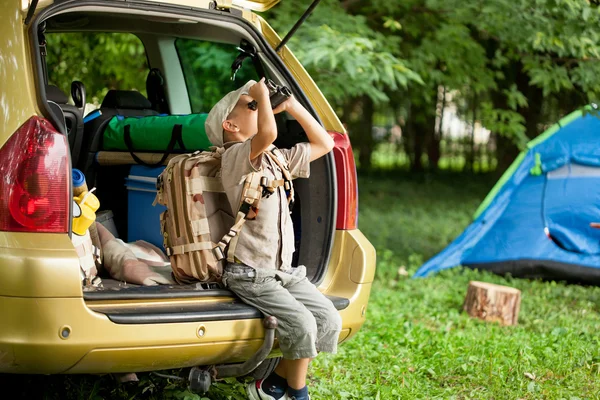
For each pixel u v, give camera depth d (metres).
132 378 3.10
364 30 8.10
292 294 3.25
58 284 2.68
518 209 8.23
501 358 4.90
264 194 3.18
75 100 4.05
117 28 4.67
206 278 3.22
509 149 14.36
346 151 3.65
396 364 4.75
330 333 3.25
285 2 7.86
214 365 3.28
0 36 2.96
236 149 3.14
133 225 4.20
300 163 3.42
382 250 9.77
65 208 2.79
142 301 2.95
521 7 8.06
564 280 7.77
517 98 9.09
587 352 5.05
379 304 6.65
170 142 3.96
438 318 6.29
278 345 3.24
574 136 8.07
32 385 3.45
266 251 3.20
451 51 9.03
